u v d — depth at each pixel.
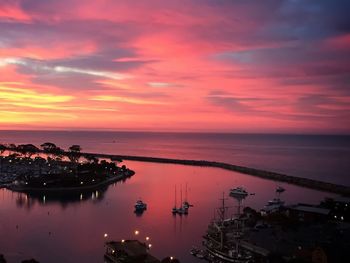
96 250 125.94
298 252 113.00
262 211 176.12
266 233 137.00
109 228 153.88
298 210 171.38
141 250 115.94
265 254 115.25
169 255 122.88
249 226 147.12
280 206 183.88
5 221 163.12
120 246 119.12
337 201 191.50
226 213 188.12
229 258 114.69
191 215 179.38
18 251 124.31
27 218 169.12
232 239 130.12
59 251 124.50
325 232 137.75
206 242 133.12
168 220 169.25
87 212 182.62
